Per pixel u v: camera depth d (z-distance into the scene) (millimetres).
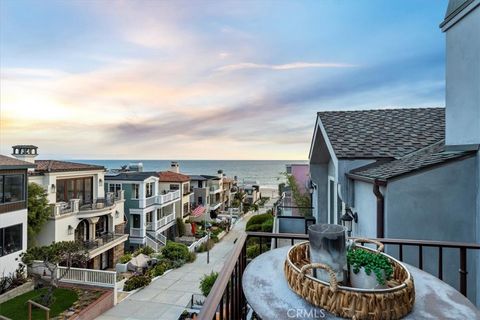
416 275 1842
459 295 1573
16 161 12570
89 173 17984
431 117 6910
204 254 21734
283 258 2104
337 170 5441
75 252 11867
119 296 12969
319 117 7344
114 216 18766
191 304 12000
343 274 1481
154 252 20125
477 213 3789
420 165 3959
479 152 3764
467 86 3959
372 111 7562
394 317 1300
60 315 9789
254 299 1484
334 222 7895
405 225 3859
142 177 22297
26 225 12578
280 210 11445
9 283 11258
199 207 33625
